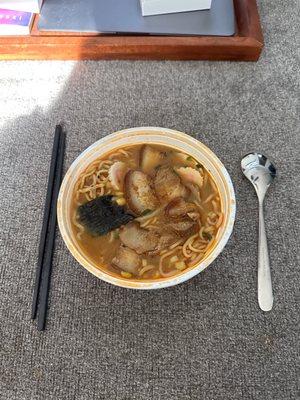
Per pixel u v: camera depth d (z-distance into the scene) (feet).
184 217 0.96
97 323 0.94
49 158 1.16
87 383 0.88
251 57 1.29
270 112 1.21
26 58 1.33
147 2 1.25
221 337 0.92
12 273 1.01
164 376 0.88
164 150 1.05
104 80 1.29
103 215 0.97
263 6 1.41
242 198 1.07
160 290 0.97
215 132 1.18
